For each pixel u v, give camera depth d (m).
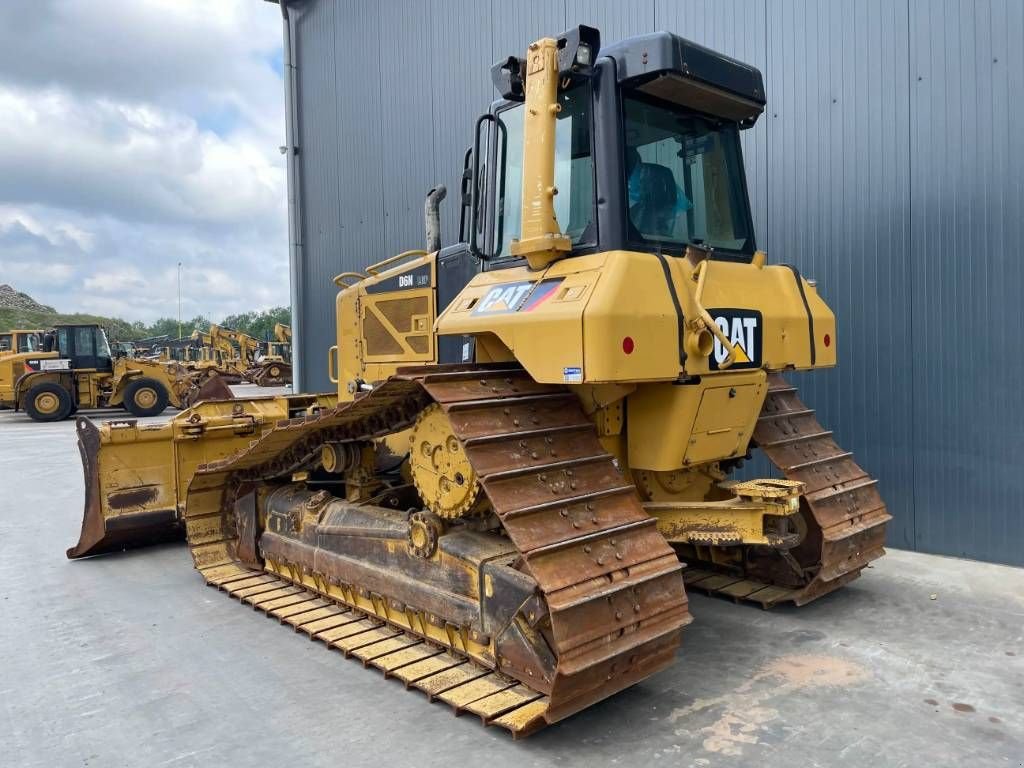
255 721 3.55
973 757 3.14
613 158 3.73
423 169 9.98
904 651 4.21
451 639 4.00
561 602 3.07
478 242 4.40
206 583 5.71
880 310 6.06
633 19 7.48
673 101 4.13
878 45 5.97
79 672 4.13
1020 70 5.33
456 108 9.44
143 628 4.79
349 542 4.74
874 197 6.05
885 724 3.42
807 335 4.39
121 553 6.64
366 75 10.85
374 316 5.72
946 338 5.75
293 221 12.55
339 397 6.24
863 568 5.19
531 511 3.25
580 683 3.18
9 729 3.52
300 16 12.30
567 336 3.38
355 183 11.22
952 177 5.67
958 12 5.58
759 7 6.58
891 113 5.93
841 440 6.32
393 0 10.25
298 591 5.34
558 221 3.95
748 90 4.18
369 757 3.22
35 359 21.08
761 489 3.75
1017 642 4.30
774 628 4.59
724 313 3.84
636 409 3.98
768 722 3.46
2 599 5.38
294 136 12.48
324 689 3.88
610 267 3.45
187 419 6.69
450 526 4.08
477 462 3.32
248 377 32.78
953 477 5.79
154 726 3.52
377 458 5.30
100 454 6.33
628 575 3.34
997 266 5.50
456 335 4.62
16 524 7.75
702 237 4.30
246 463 5.52
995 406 5.56
